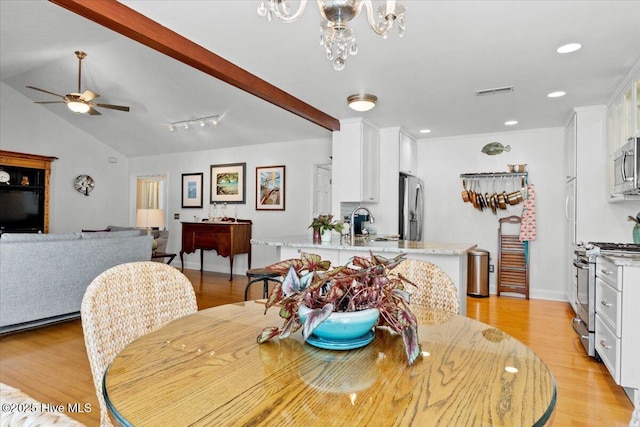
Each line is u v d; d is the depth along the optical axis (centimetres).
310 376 87
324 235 368
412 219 510
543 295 498
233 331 121
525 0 209
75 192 720
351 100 375
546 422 69
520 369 92
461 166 548
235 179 681
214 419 68
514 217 514
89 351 116
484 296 503
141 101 568
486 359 99
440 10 219
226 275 647
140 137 707
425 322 134
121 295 133
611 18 225
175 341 111
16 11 355
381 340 113
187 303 156
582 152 397
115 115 639
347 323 101
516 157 515
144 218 559
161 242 654
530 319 395
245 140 645
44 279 345
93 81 541
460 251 285
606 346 255
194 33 252
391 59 288
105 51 457
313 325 94
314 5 220
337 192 468
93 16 209
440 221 560
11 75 577
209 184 711
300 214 619
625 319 232
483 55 278
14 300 326
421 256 310
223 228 612
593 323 286
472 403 75
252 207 664
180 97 529
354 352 103
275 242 366
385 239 414
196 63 273
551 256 495
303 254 116
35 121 664
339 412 71
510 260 514
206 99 517
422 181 570
